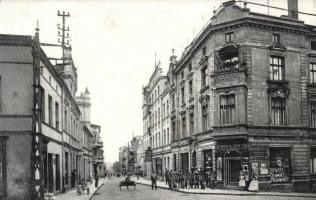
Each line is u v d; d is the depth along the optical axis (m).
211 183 31.27
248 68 29.81
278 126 30.08
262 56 30.27
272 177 29.38
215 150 30.39
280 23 30.64
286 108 30.75
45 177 21.95
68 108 34.16
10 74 19.28
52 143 24.81
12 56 19.36
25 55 19.47
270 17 30.56
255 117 29.52
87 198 24.08
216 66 30.84
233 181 29.73
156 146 61.06
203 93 34.19
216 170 30.42
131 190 34.62
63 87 30.06
